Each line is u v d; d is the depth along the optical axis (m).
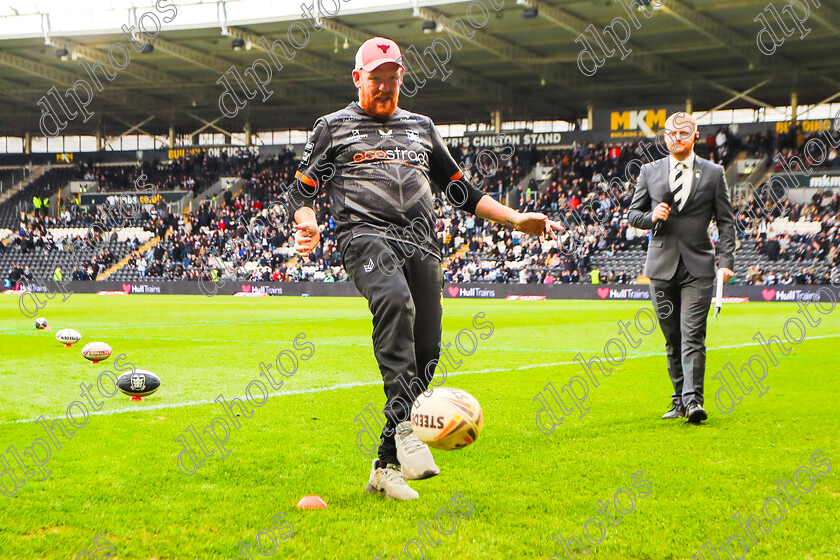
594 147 37.44
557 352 10.80
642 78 36.53
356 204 3.88
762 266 31.58
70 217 43.06
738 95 34.88
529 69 35.09
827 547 3.29
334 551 3.22
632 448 5.01
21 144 49.62
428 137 4.08
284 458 4.70
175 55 33.78
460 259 35.94
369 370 8.73
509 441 5.21
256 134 47.19
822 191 33.69
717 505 3.83
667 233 6.06
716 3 26.91
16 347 11.07
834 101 37.88
